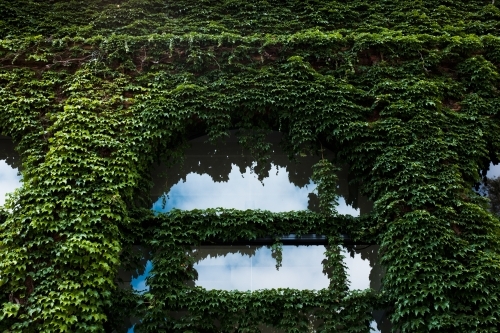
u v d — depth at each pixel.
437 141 9.45
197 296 8.63
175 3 11.93
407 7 12.12
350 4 12.19
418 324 8.00
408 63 10.62
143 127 9.62
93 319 7.74
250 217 9.40
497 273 8.17
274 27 11.68
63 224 8.20
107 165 9.02
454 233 8.62
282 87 10.15
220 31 11.34
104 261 8.15
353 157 9.75
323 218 9.48
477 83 10.47
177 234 9.12
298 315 8.65
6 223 8.19
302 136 9.92
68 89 9.83
